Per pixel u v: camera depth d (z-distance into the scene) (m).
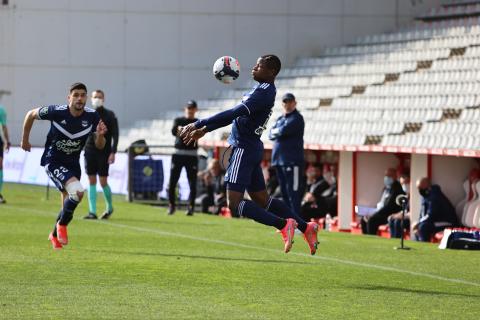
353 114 56.16
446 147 44.91
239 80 76.94
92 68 76.38
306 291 22.67
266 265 27.36
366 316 19.52
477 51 56.91
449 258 31.38
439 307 20.92
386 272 26.88
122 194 59.50
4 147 50.31
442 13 69.50
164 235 35.97
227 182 25.11
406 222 42.19
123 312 19.22
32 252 28.89
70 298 20.81
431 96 53.06
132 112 76.88
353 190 47.19
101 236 34.81
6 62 75.50
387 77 59.72
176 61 76.94
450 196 41.97
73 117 27.66
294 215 25.31
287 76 69.69
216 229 39.41
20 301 20.33
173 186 47.09
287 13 76.38
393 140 48.59
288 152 39.22
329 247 33.88
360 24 75.75
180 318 18.67
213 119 24.05
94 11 76.19
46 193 58.31
